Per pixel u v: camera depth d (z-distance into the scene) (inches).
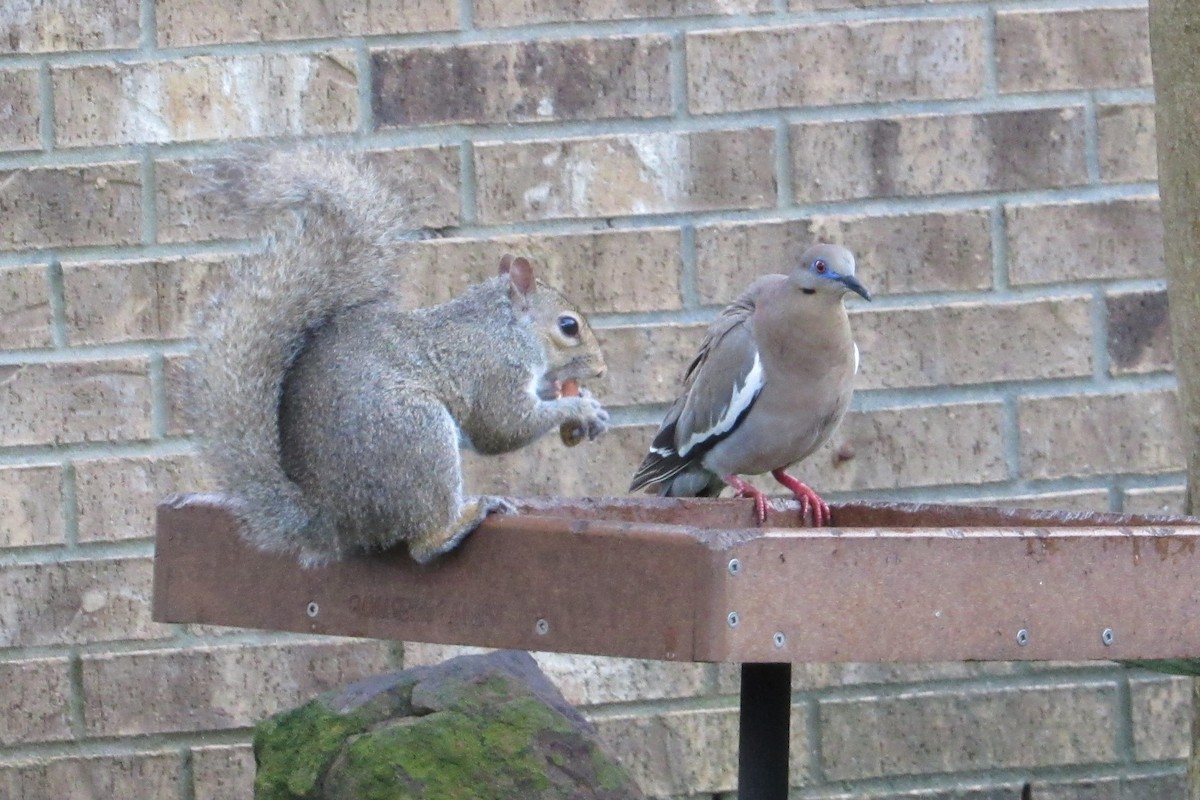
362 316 239.6
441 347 243.1
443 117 372.8
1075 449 384.2
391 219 242.1
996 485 382.0
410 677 313.0
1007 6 382.3
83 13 367.6
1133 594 228.7
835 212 379.2
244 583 247.8
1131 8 384.8
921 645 216.1
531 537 223.6
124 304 368.5
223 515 248.8
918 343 379.9
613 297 374.3
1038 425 382.9
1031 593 222.2
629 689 374.9
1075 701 385.4
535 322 257.0
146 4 368.5
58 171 367.6
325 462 229.0
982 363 381.4
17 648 366.6
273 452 231.6
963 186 381.4
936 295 381.4
